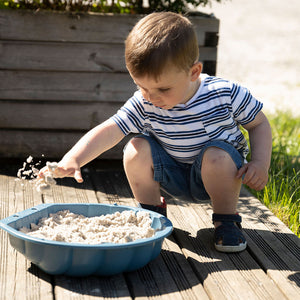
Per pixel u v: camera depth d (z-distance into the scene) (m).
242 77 7.14
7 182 3.12
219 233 2.30
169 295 1.92
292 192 3.20
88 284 1.96
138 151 2.39
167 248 2.32
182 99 2.15
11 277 2.00
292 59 8.48
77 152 2.25
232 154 2.26
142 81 2.07
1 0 3.43
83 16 3.30
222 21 11.55
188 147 2.37
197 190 2.46
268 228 2.57
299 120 5.11
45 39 3.31
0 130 3.42
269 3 14.19
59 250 1.90
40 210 2.23
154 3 3.61
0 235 2.35
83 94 3.41
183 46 2.06
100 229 2.13
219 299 1.90
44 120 3.43
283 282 2.03
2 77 3.34
